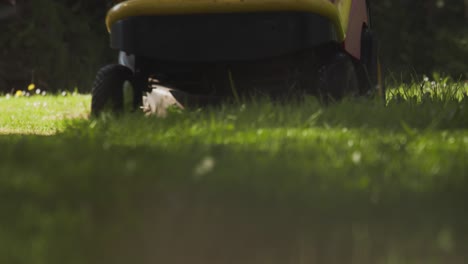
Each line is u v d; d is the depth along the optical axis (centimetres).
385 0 5569
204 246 473
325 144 871
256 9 1328
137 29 1387
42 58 3738
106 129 1144
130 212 533
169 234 492
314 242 484
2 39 3719
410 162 743
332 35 1345
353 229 507
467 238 495
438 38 5453
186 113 1259
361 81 1567
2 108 2111
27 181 626
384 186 627
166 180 632
